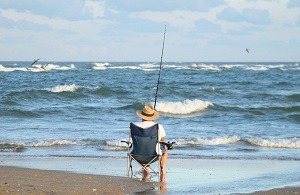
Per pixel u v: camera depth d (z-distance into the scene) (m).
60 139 20.17
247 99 42.50
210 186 11.84
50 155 16.83
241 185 11.98
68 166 14.68
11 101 35.91
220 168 14.68
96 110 31.97
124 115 30.42
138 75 80.62
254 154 17.59
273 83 62.22
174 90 45.50
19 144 18.92
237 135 22.48
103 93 44.09
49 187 10.98
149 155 12.77
